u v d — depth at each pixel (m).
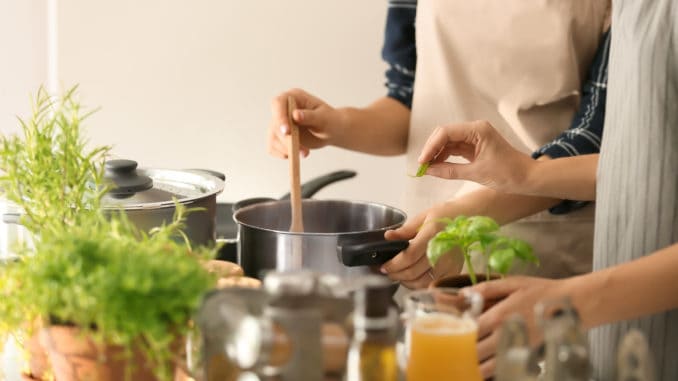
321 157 2.96
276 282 0.86
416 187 2.12
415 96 2.10
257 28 2.83
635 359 0.82
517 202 1.76
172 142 2.87
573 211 1.94
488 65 2.00
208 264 1.22
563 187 1.64
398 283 1.45
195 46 2.82
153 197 1.43
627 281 1.14
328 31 2.86
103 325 0.95
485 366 1.07
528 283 1.10
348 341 0.91
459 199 1.72
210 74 2.84
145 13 2.78
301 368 0.87
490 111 2.04
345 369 0.91
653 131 1.39
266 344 0.87
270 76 2.87
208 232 1.43
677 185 1.38
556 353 0.85
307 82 2.89
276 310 0.87
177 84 2.84
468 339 0.97
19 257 1.18
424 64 2.07
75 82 2.79
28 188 1.23
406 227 1.48
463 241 1.13
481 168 1.59
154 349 0.99
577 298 1.12
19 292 1.04
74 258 0.99
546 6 1.94
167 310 0.96
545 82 1.97
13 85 2.81
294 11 2.83
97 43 2.78
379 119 2.13
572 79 1.96
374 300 0.91
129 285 0.93
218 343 0.94
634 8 1.41
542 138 2.00
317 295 0.87
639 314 1.15
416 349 0.97
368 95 2.91
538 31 1.95
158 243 1.05
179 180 1.56
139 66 2.81
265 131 2.90
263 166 2.92
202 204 1.40
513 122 2.01
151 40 2.80
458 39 2.01
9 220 1.29
